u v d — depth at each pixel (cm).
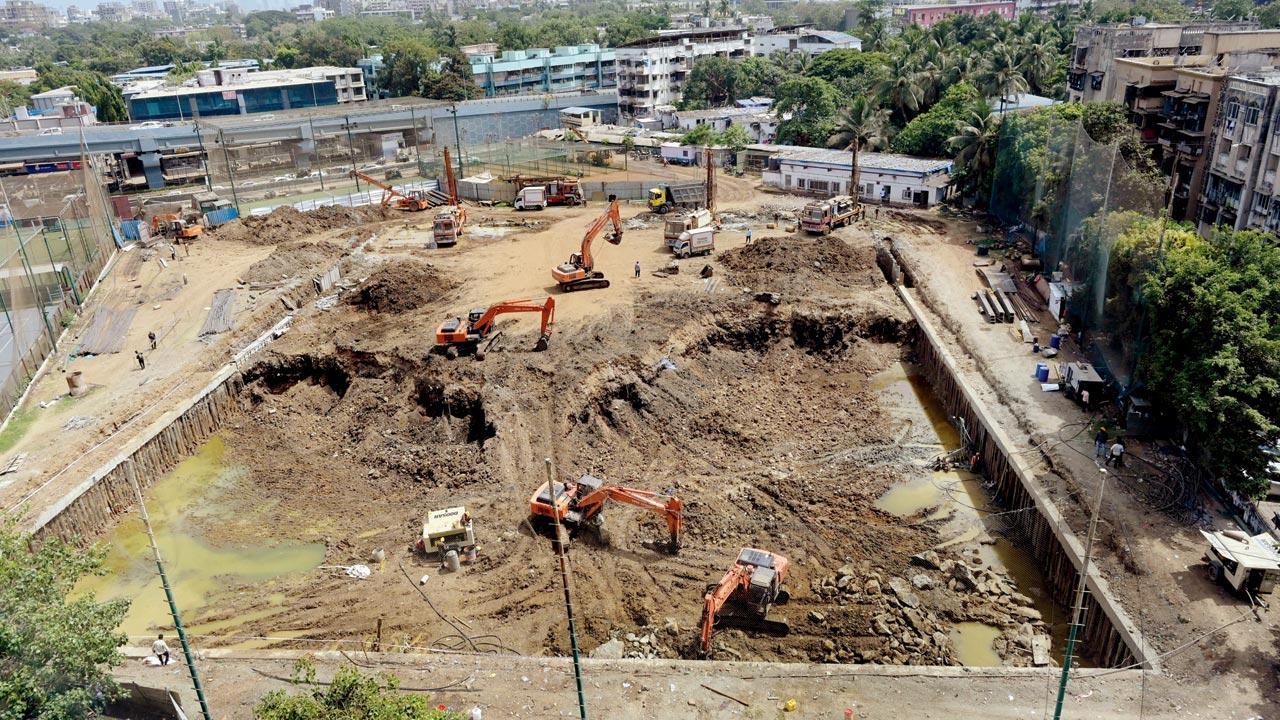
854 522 4156
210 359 5528
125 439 4691
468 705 2973
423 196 9362
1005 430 4444
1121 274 4506
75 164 10988
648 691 3017
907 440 4925
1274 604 3192
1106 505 3759
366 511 4362
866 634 3425
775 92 13400
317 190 10456
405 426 5056
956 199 8388
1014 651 3331
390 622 3553
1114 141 6022
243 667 3195
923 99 10194
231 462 4931
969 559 3888
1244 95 6025
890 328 6006
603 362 5175
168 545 4178
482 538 4000
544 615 3556
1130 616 3188
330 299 6550
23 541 2645
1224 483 3581
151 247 7844
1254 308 3641
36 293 5841
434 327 5878
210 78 15538
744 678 3072
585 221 8394
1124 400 4356
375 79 17350
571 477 4397
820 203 7525
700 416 5034
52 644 2344
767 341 5922
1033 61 11150
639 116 15288
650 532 4066
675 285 6444
